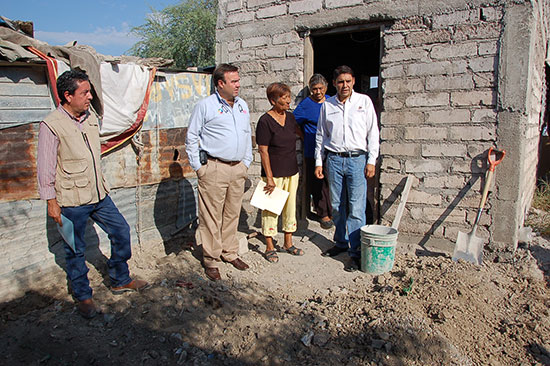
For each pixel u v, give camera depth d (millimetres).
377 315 3393
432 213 4691
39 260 3918
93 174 3344
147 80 4742
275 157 4543
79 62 3918
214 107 3965
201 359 3014
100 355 3020
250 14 5652
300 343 3154
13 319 3406
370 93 10617
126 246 3658
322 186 5328
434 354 2955
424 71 4570
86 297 3428
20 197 3799
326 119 4488
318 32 5273
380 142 4902
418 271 4172
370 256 4258
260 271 4453
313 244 5176
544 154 9289
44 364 2926
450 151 4523
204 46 15039
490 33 4227
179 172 5414
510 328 3324
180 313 3510
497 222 4391
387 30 4770
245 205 5898
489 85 4281
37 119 3859
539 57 5750
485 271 4125
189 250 4930
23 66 3748
